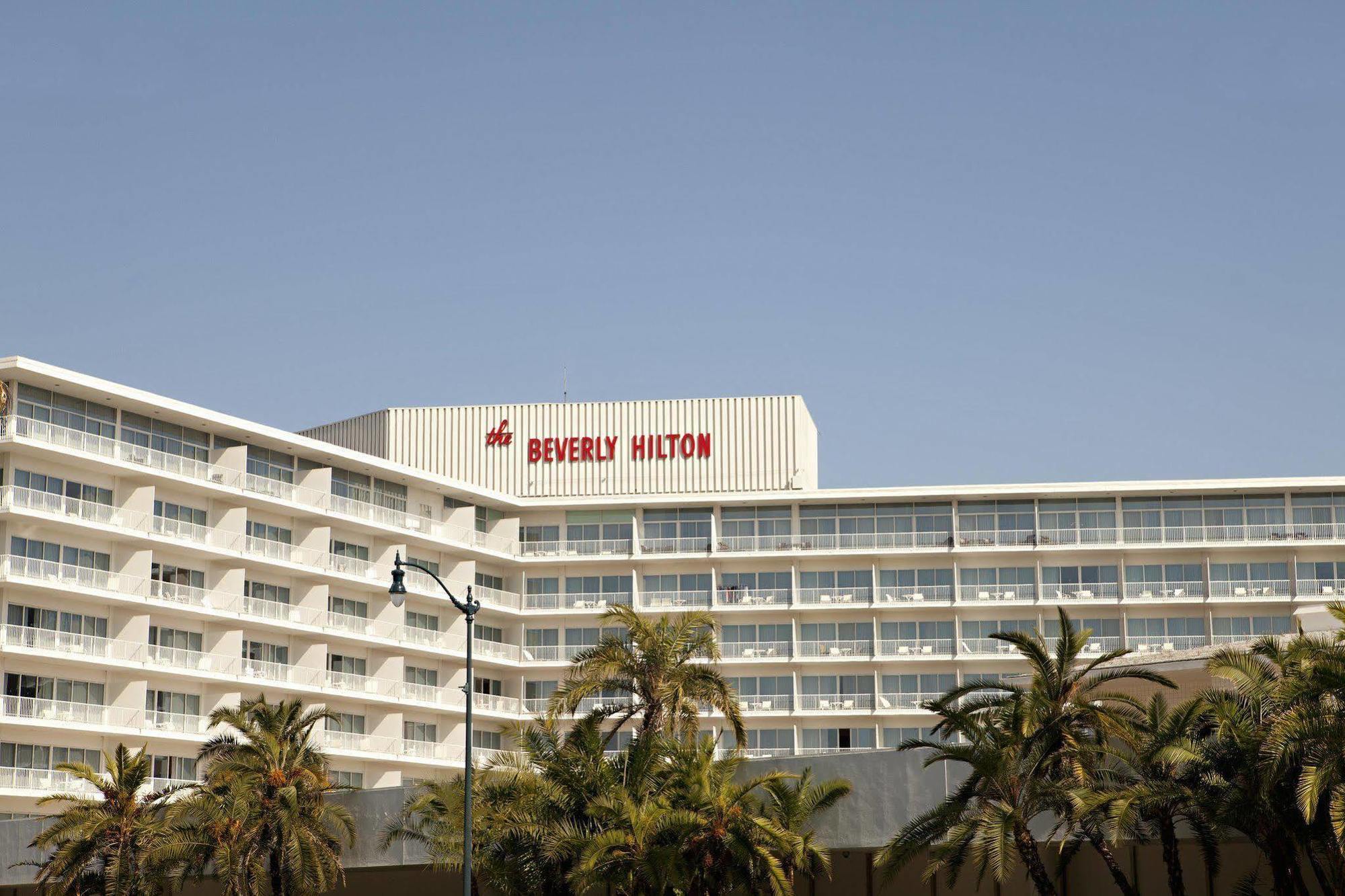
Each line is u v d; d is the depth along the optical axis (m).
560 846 51.06
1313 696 40.75
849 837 52.34
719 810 50.97
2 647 83.19
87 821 64.12
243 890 61.66
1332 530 110.88
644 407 119.88
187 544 92.69
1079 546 112.25
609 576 116.19
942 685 112.00
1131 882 54.31
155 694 91.88
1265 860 51.09
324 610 100.62
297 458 102.19
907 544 114.56
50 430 86.94
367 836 62.97
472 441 120.94
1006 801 45.41
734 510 117.00
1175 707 49.03
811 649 113.69
